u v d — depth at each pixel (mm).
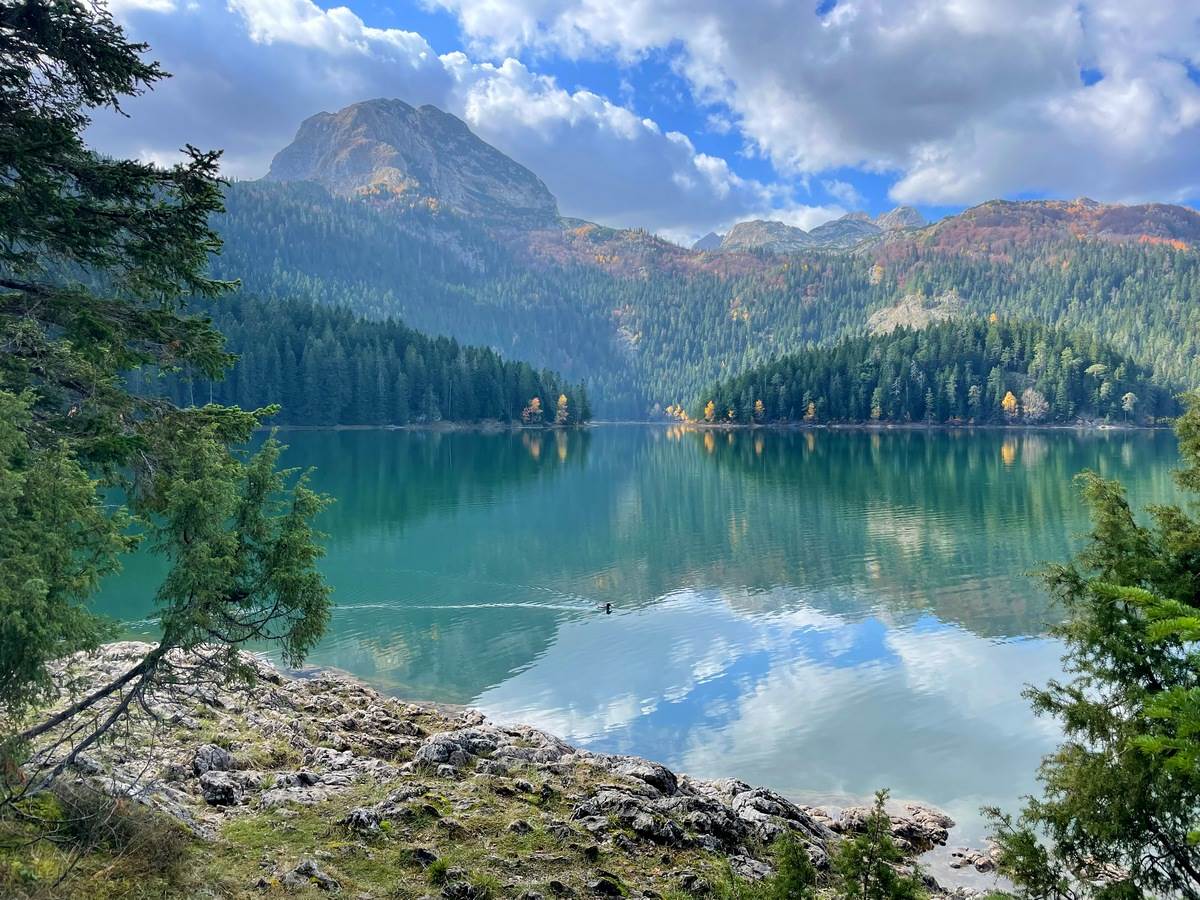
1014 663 26016
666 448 134250
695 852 12703
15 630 7309
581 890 10859
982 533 48719
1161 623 5551
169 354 10883
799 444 143125
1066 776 11930
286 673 24672
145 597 32750
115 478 10117
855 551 43969
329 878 10078
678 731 20938
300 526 10242
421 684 24359
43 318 9969
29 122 9203
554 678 24859
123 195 9961
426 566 40344
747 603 33656
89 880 8227
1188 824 10453
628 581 37375
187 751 14375
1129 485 69438
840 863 8156
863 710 22266
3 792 8820
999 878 14141
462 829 12125
